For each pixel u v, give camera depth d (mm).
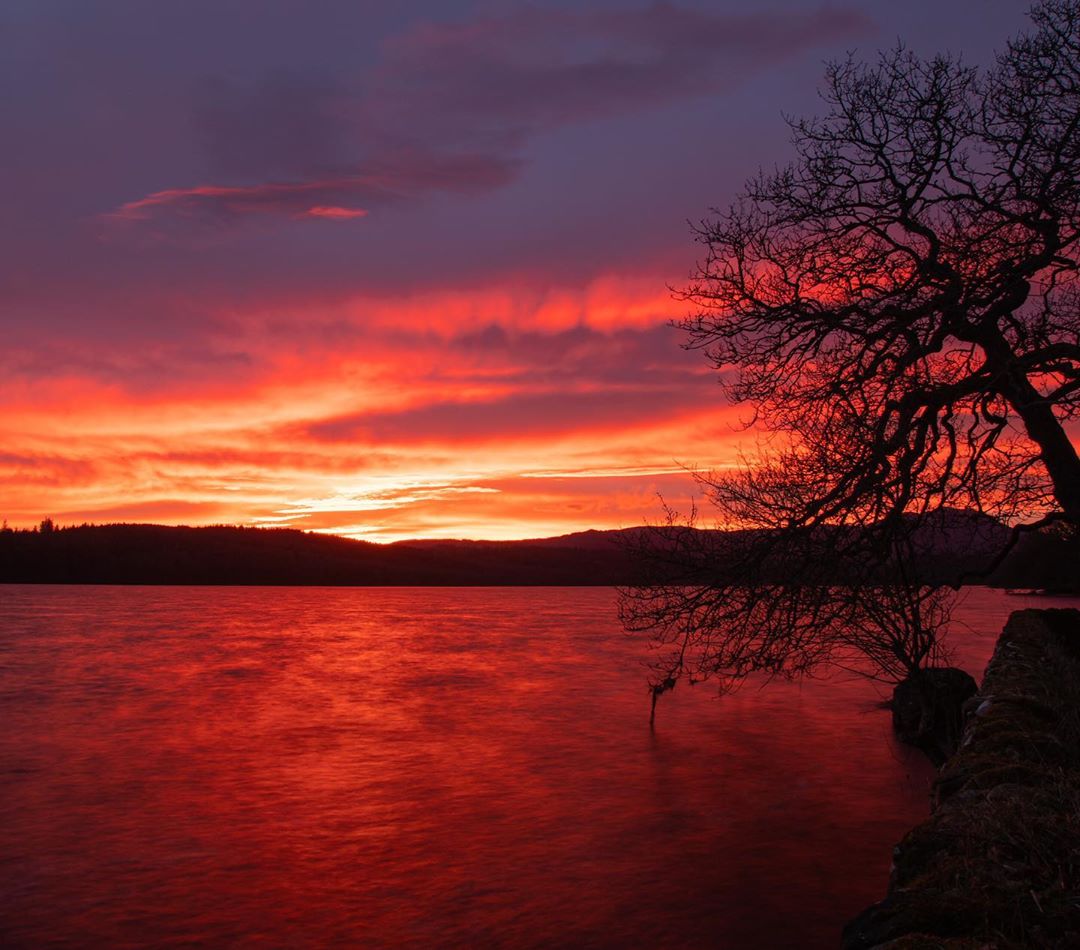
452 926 13336
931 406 10594
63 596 191125
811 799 20844
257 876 15906
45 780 24484
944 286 10758
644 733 31250
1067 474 10500
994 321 10531
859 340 11070
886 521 10883
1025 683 9484
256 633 93688
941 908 3971
